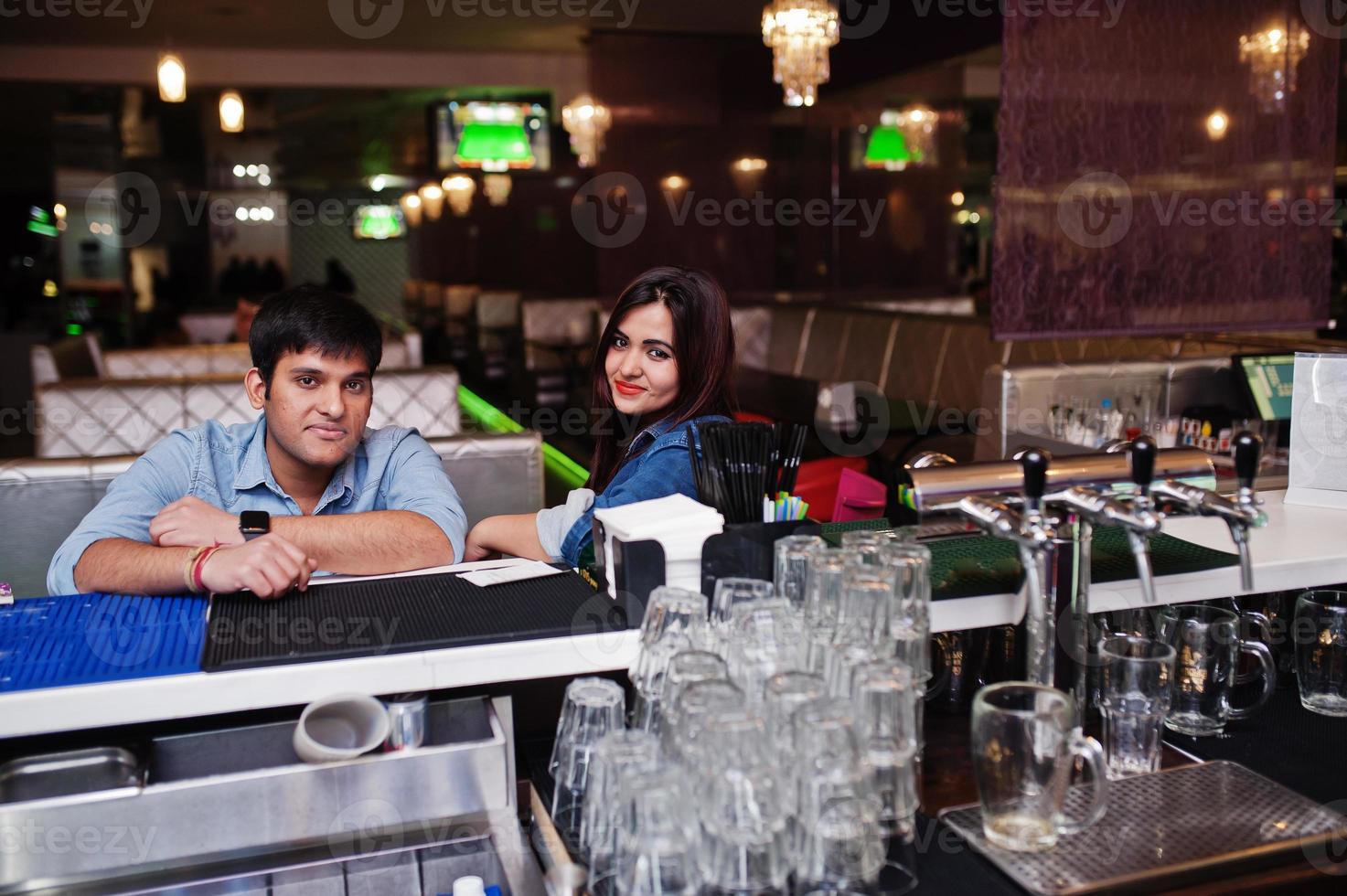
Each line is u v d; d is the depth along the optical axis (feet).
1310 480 6.55
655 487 5.34
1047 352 16.49
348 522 5.42
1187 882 3.51
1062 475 4.26
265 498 5.97
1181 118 11.70
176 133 35.04
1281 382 10.00
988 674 4.78
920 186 25.17
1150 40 11.46
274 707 3.99
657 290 5.87
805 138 26.96
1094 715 4.77
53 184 33.50
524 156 28.35
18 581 8.88
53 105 30.01
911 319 19.86
